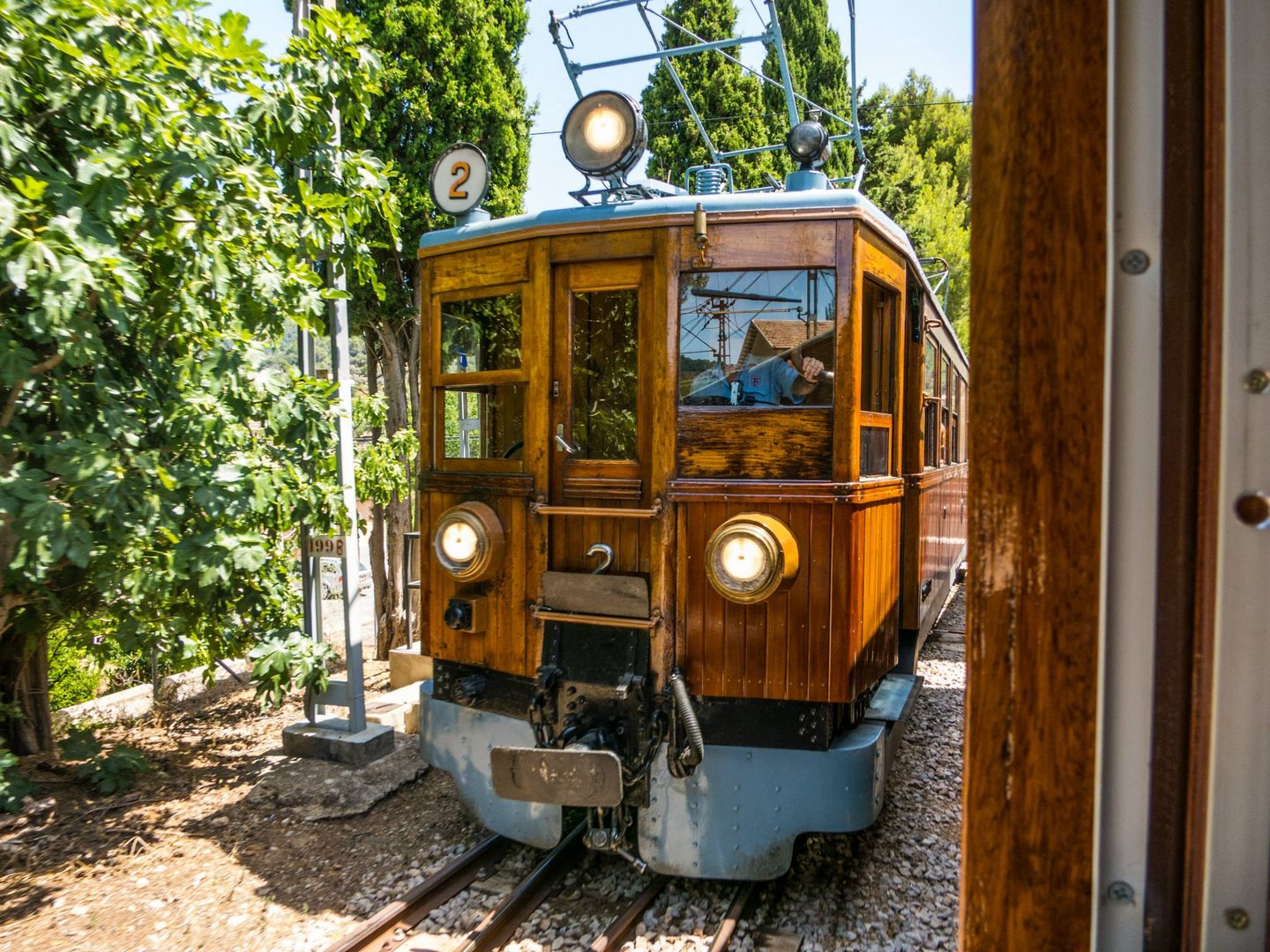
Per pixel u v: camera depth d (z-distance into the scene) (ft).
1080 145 3.56
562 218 12.03
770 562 10.67
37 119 11.99
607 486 11.99
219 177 12.86
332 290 15.23
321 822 14.48
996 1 3.76
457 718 13.42
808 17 61.52
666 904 11.84
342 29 14.90
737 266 11.44
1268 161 3.30
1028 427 3.66
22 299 11.95
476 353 13.34
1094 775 3.59
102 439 11.81
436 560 13.57
